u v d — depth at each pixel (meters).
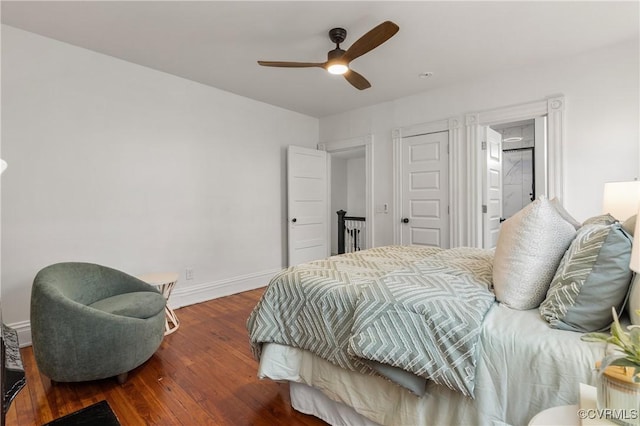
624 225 1.30
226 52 2.91
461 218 3.67
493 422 1.13
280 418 1.70
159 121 3.33
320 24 2.45
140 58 3.03
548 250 1.32
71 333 1.85
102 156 2.96
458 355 1.17
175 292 3.48
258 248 4.31
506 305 1.35
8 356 1.17
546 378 1.06
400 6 2.23
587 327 1.11
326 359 1.52
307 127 4.96
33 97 2.60
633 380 0.77
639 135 2.70
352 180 7.70
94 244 2.91
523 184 5.39
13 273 2.52
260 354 1.80
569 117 3.01
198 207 3.67
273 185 4.50
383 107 4.35
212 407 1.79
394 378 1.27
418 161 4.03
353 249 6.74
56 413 1.73
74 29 2.53
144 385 2.00
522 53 2.94
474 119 3.55
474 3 2.20
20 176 2.54
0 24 2.44
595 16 2.36
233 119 4.00
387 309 1.34
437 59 3.05
